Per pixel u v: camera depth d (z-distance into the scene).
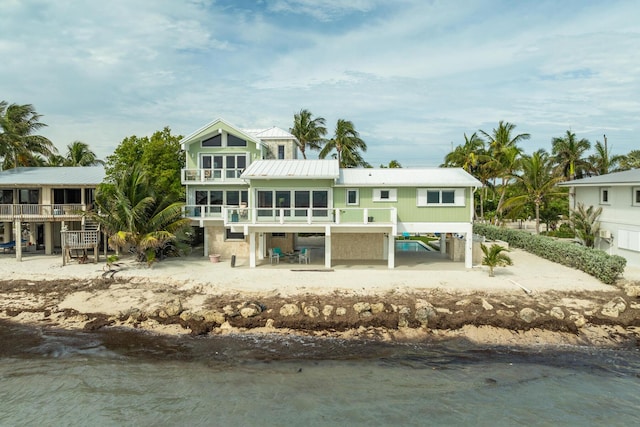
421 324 18.30
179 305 19.41
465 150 51.09
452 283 22.41
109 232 27.14
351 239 29.33
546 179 40.31
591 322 18.23
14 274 24.58
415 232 26.59
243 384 14.20
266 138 36.31
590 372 15.05
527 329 17.86
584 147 46.19
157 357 16.06
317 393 13.64
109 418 12.38
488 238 40.50
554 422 12.27
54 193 31.89
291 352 16.42
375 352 16.45
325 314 18.73
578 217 30.33
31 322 19.02
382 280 23.11
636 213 26.30
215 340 17.38
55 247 33.88
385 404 13.06
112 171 32.72
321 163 29.50
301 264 27.62
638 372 15.03
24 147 40.53
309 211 25.91
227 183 31.67
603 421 12.31
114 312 19.52
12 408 12.88
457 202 26.39
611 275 21.88
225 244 30.98
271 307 19.48
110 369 15.23
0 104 40.12
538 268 26.05
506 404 13.12
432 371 15.11
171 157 34.53
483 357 16.09
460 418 12.40
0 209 28.33
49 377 14.70
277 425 12.02
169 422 12.16
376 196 26.84
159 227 26.83
